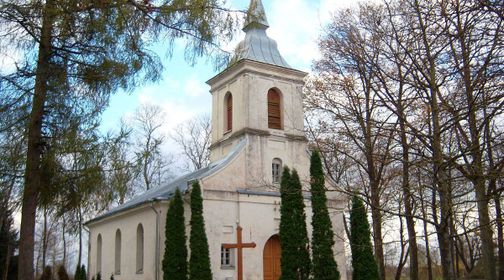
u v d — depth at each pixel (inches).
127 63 414.3
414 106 546.6
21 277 407.5
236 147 976.9
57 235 2123.5
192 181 901.8
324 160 1041.5
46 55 410.0
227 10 418.6
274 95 1050.7
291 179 798.5
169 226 839.7
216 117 1105.4
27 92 407.5
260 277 907.4
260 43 1077.8
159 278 905.5
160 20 406.6
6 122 398.6
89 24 390.0
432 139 398.9
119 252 1151.6
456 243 1416.1
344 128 770.8
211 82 1126.4
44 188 418.0
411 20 580.1
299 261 761.6
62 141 392.2
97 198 409.4
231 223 909.2
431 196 596.7
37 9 379.6
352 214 796.0
